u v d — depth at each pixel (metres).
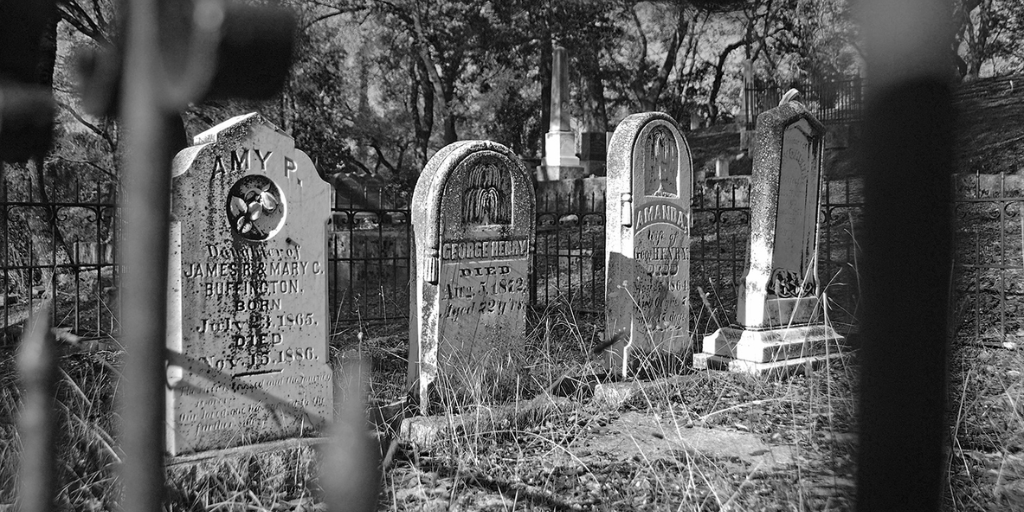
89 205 7.61
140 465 0.68
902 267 1.59
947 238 1.57
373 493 0.71
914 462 1.70
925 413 1.69
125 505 0.68
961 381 5.45
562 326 9.14
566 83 23.27
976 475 3.98
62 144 11.47
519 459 4.84
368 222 15.83
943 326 1.63
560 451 5.00
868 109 1.49
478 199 6.07
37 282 9.37
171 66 0.57
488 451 5.04
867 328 1.70
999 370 6.06
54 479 0.86
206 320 4.48
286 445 4.56
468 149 5.99
